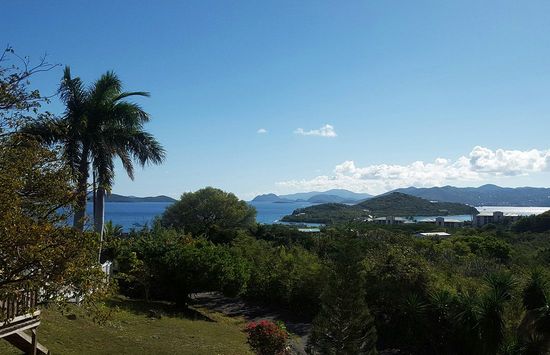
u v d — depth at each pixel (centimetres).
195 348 1609
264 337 1605
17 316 859
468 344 1642
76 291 695
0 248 607
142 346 1497
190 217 6316
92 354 1298
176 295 2567
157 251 2553
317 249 3500
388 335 2012
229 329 2145
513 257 3775
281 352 1616
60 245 651
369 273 2070
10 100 738
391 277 2033
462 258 3000
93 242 690
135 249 2564
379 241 2505
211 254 2588
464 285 2055
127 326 1780
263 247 3881
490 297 1562
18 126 752
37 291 681
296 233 5278
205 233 4809
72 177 781
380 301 2050
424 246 3133
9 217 603
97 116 2038
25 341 1066
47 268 634
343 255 1498
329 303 1475
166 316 2183
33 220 676
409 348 1920
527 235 5572
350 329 1453
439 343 1816
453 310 1738
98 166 2023
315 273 2681
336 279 1484
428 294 1936
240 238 4297
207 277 2483
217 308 2902
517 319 1566
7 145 736
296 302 2830
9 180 630
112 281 800
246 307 2981
